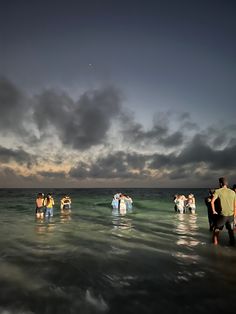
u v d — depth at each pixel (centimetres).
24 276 586
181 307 431
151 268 638
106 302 452
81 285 531
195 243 928
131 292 495
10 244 923
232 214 842
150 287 517
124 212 2266
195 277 571
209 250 817
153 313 412
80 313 416
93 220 1653
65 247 875
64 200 2627
